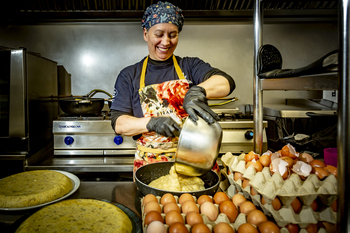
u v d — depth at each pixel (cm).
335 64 52
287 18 213
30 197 83
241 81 226
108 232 66
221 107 225
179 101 124
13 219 77
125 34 217
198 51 222
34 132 175
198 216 61
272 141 178
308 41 225
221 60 223
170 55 124
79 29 214
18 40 211
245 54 224
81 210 77
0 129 164
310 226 60
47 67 195
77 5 200
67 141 168
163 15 107
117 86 127
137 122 102
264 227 56
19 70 160
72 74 218
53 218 72
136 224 72
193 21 214
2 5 192
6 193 85
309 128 166
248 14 206
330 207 62
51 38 213
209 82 103
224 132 170
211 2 202
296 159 79
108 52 218
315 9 207
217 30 220
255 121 102
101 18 204
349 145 46
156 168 97
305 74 64
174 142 120
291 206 62
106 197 92
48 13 199
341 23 45
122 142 171
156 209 65
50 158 176
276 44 224
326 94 200
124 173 174
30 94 169
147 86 123
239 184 75
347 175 46
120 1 198
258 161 78
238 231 57
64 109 173
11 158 163
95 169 164
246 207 65
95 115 184
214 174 88
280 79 83
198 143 71
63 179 99
